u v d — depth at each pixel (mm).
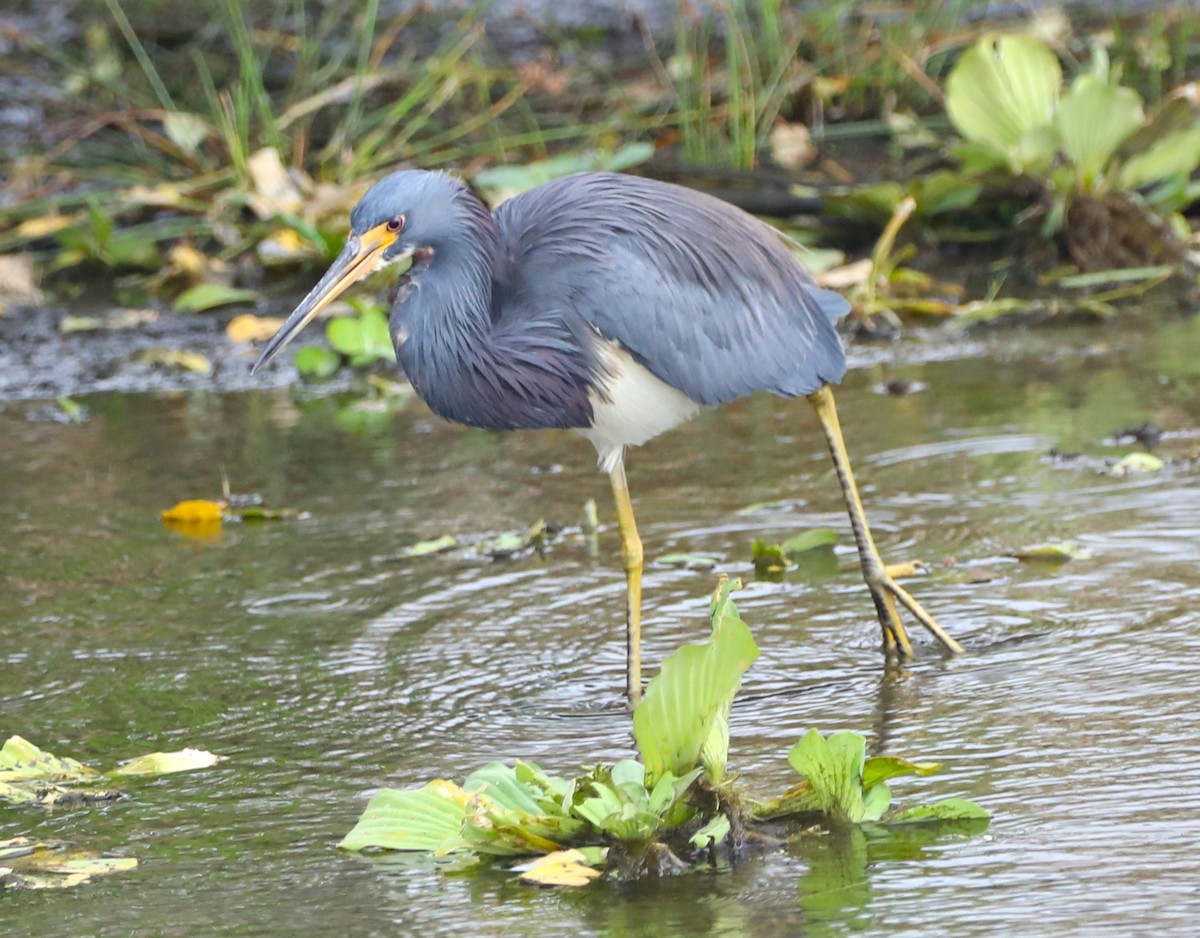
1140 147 16359
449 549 10969
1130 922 5887
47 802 7582
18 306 17625
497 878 6641
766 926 6051
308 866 6840
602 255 8977
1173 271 16375
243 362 15984
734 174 18219
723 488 11938
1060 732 7660
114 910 6508
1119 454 11883
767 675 8711
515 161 19484
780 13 21766
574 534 11180
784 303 9367
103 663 9328
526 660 9141
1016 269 16953
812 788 6953
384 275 17234
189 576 10688
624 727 8203
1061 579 9695
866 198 17125
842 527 10977
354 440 13633
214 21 22766
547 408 9102
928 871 6414
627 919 6176
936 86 20391
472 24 21781
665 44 22656
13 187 19297
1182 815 6719
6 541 11445
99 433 13977
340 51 21109
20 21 24172
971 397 13609
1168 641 8656
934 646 8961
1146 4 22547
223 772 7867
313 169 19547
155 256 18281
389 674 9023
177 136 18875
